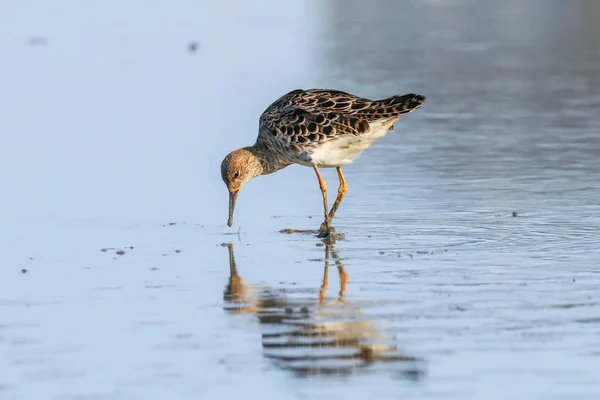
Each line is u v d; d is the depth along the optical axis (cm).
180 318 1064
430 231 1423
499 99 2469
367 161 1897
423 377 902
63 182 1739
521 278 1177
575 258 1262
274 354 961
